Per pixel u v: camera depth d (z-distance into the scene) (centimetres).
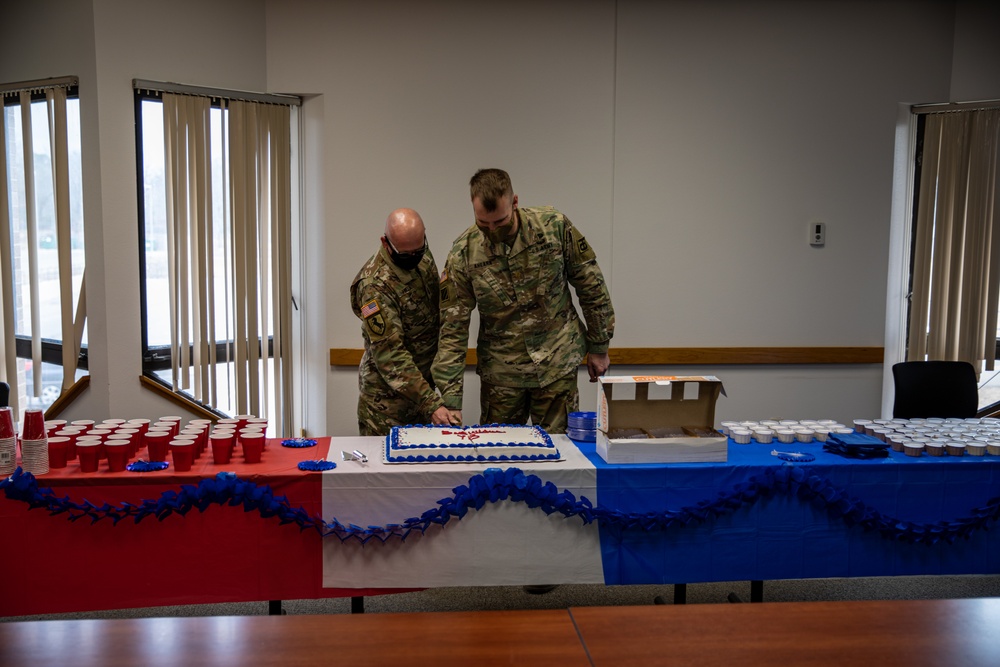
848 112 427
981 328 422
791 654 129
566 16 413
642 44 416
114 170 370
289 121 412
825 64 424
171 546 216
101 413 380
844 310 438
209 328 395
